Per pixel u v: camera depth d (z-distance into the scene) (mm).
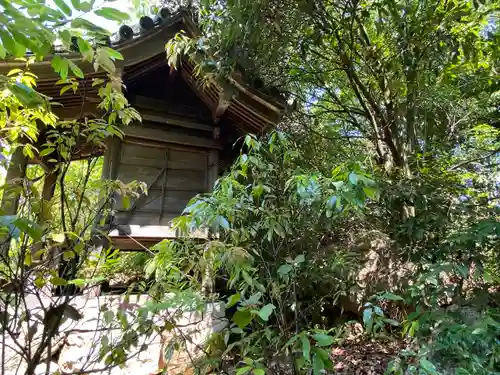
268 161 2186
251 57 2949
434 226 2375
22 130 1651
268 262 1917
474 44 2986
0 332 1141
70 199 1439
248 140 1968
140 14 2701
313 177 1673
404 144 3623
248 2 2520
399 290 2502
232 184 1898
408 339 2270
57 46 2230
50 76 2406
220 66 2799
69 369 1500
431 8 2658
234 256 1502
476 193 3172
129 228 2818
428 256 2293
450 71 3172
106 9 1066
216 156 3436
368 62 3205
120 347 1345
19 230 980
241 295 1401
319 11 2801
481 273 1846
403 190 2539
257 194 1897
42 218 1292
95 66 1392
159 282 1605
